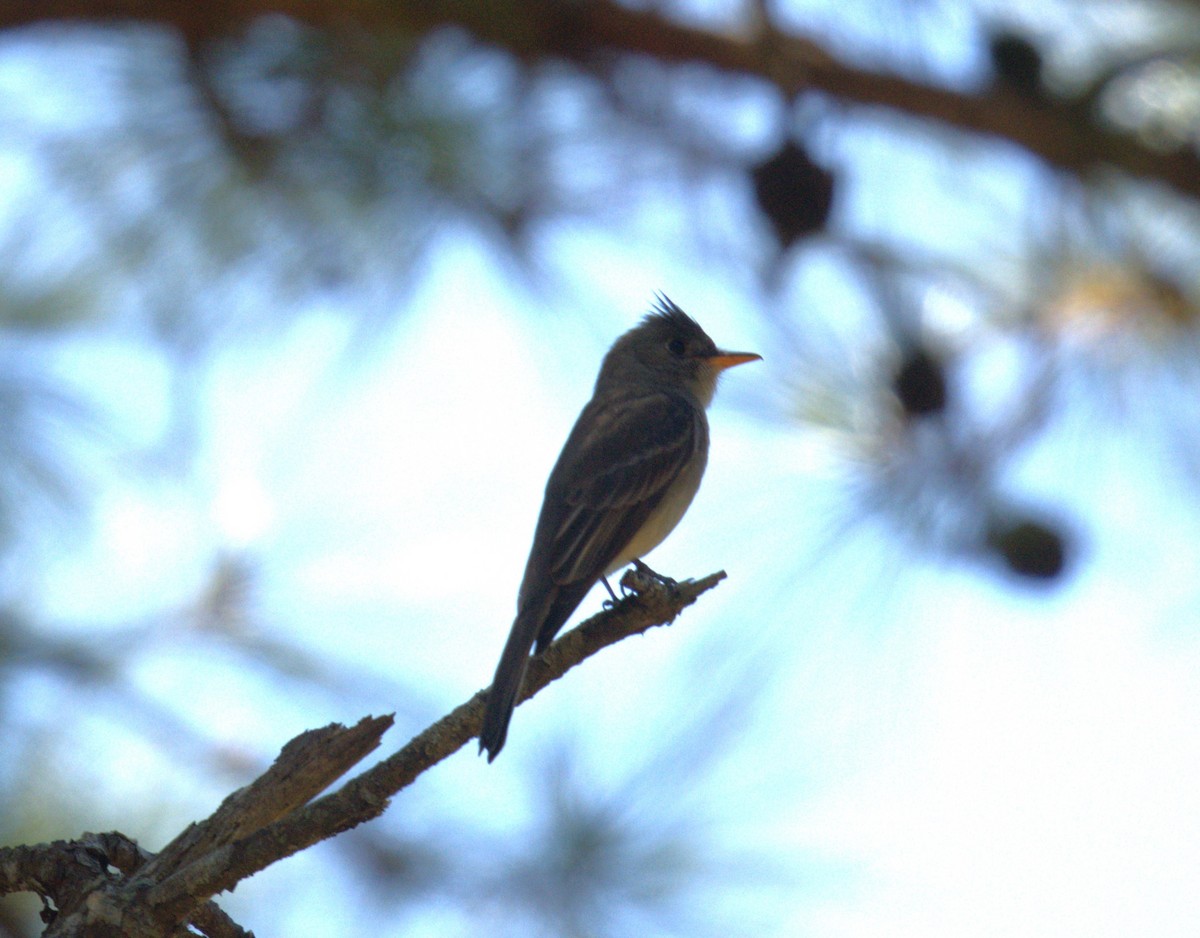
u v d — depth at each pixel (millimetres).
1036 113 11133
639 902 8734
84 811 9227
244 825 6355
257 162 10938
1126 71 11000
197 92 10922
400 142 10789
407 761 6309
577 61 11625
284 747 6391
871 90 11414
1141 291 10617
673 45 11617
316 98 10930
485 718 6359
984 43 11469
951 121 11398
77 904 6238
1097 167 11016
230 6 10789
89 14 10930
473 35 11094
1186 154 10969
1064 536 9977
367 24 10812
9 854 6426
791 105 11367
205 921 6543
